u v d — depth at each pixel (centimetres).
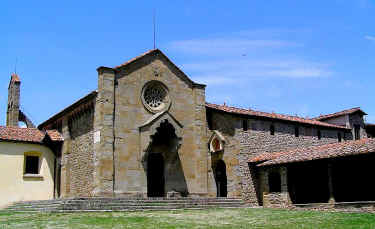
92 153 3058
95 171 2967
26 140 3422
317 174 3656
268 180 3500
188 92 3525
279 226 1778
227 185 3494
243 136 3712
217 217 2162
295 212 2495
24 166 3412
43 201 2825
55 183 3525
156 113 3278
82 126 3288
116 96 3095
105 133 2977
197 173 3412
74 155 3369
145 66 3300
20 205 2939
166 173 3275
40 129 4128
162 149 3338
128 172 3031
